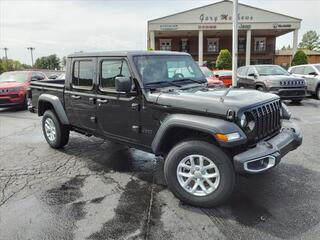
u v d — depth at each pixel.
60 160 5.27
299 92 10.76
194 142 3.41
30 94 6.40
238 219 3.22
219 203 3.38
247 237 2.91
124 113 4.15
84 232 3.06
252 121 3.29
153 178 4.40
